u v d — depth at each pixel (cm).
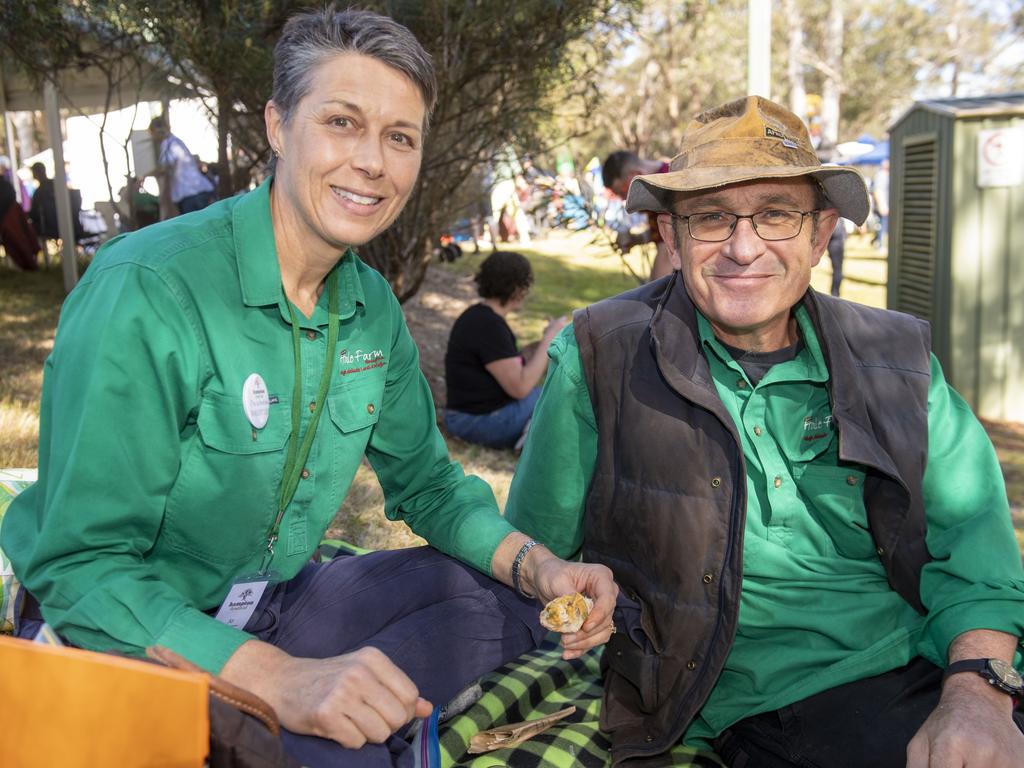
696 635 199
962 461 204
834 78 3419
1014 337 745
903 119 835
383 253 604
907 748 180
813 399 201
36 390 568
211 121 566
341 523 382
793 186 190
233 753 133
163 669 126
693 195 193
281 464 186
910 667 207
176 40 470
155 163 764
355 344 201
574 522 225
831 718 202
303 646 206
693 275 196
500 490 468
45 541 166
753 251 189
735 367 201
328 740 163
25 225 1172
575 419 215
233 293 179
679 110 2298
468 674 214
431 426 229
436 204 604
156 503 174
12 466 385
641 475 201
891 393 199
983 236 738
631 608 210
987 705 179
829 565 207
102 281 173
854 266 1819
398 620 213
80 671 127
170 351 169
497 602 218
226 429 178
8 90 1009
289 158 180
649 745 210
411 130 182
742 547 193
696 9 1792
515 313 1120
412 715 164
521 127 582
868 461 188
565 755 222
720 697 218
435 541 222
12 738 132
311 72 176
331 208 180
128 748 126
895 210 861
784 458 202
